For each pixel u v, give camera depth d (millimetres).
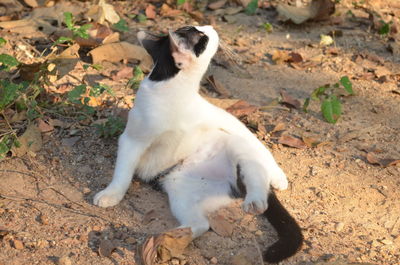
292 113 2057
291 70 2256
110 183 1740
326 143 1935
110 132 1878
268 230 1683
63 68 2027
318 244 1649
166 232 1592
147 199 1745
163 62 1684
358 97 2148
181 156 1768
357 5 2646
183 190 1729
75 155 1847
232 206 1732
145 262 1562
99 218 1682
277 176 1755
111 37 2189
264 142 1935
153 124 1695
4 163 1812
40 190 1748
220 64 2240
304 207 1742
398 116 2074
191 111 1722
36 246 1608
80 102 1955
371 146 1947
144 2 2561
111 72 2139
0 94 1941
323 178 1823
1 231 1622
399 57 2363
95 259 1589
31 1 2438
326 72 2256
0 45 2178
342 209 1744
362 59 2334
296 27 2498
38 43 2230
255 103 2082
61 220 1673
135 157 1729
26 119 1925
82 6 2475
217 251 1622
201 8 2547
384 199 1776
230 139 1750
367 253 1634
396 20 2570
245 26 2480
